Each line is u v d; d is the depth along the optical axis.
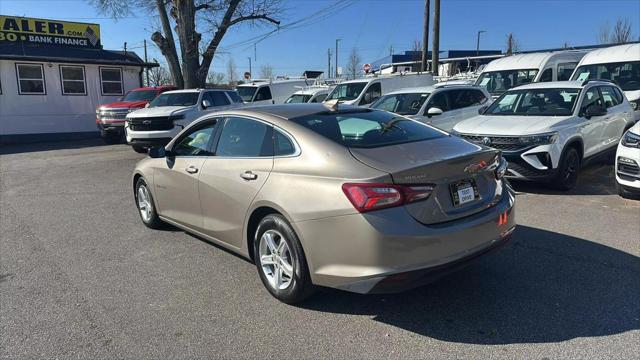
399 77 16.56
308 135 3.84
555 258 4.69
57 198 8.48
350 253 3.33
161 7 21.11
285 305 3.93
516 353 3.14
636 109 10.98
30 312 3.97
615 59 12.46
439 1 21.66
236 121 4.55
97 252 5.43
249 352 3.29
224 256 5.14
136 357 3.27
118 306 4.04
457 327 3.49
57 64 20.27
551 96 8.42
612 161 9.91
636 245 4.98
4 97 19.31
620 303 3.75
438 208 3.40
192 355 3.27
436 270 3.33
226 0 21.30
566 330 3.39
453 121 10.78
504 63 15.75
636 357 3.04
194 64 20.88
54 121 20.42
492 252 3.74
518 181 8.12
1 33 20.23
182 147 5.26
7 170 12.20
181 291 4.29
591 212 6.25
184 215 5.19
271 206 3.81
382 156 3.56
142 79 22.53
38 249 5.62
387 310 3.78
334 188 3.41
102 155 14.41
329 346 3.32
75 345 3.45
